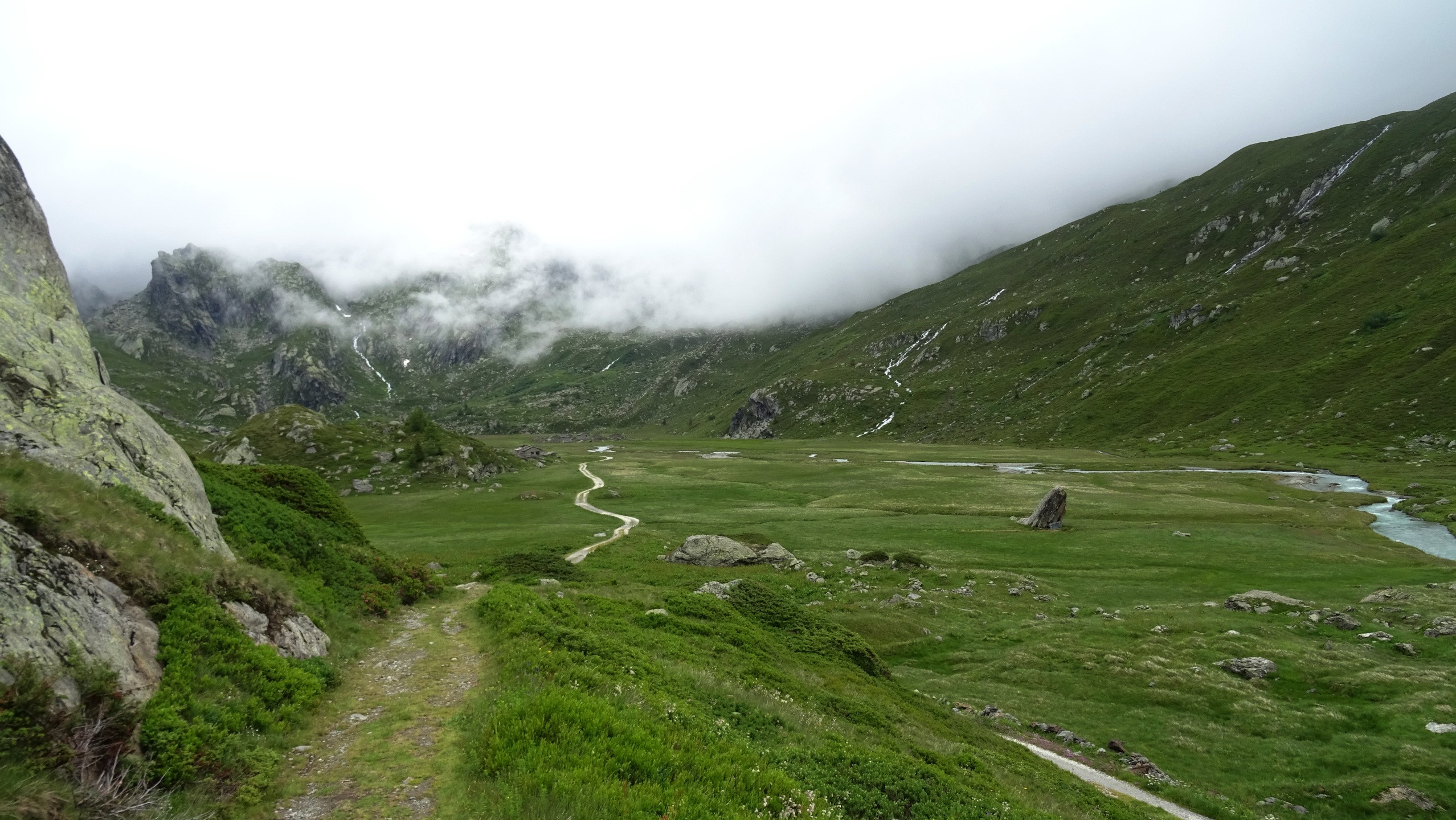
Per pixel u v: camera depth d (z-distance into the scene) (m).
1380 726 32.38
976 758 24.22
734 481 155.00
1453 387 150.25
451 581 50.78
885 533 90.50
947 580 64.94
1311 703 36.31
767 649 34.16
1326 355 194.88
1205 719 35.53
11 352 21.17
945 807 16.66
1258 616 51.00
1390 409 156.00
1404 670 37.59
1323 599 55.75
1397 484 115.12
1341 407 167.12
